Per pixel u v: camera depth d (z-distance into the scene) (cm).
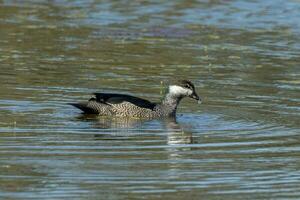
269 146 1619
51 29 2739
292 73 2273
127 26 2830
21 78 2102
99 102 1838
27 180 1373
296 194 1350
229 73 2253
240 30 2830
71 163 1470
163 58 2405
